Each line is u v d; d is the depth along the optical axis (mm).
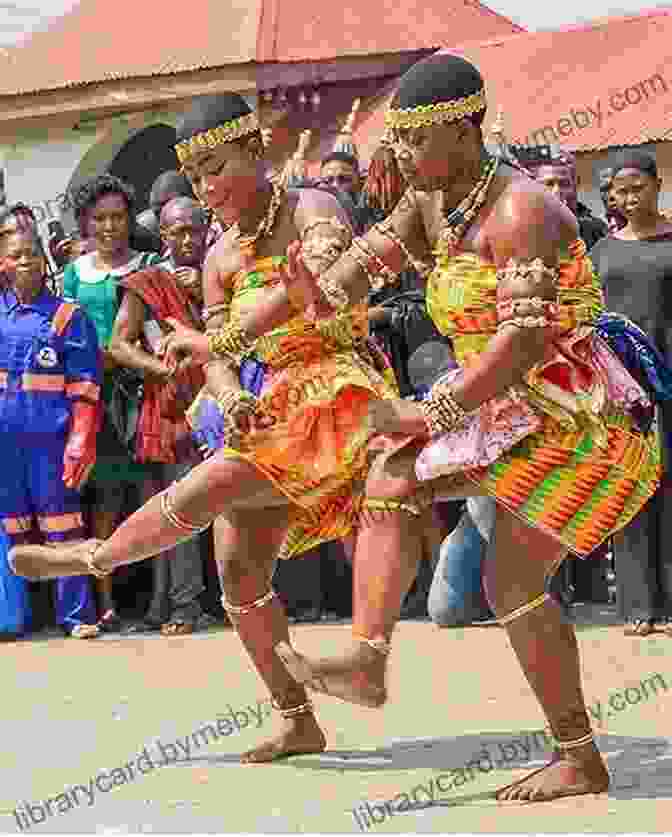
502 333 7055
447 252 7324
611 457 7266
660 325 12211
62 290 13156
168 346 8117
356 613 7285
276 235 8086
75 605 12977
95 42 30172
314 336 7961
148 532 7980
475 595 12406
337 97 29062
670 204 24516
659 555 12102
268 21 28844
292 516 8320
